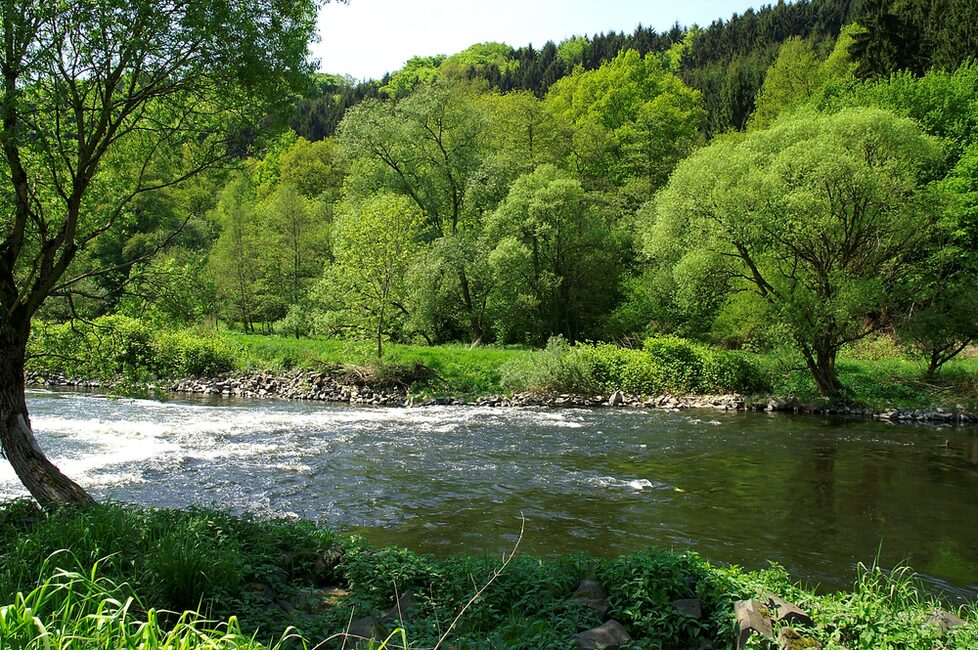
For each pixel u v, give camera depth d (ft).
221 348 113.29
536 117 191.42
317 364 109.91
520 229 149.59
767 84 202.28
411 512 41.45
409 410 90.07
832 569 32.86
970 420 85.35
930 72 143.02
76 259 38.19
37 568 20.93
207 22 29.55
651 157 203.92
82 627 15.02
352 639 20.36
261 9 32.14
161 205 65.05
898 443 68.03
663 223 96.17
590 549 34.88
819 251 92.48
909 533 38.86
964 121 132.87
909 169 92.02
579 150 197.57
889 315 96.53
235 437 66.28
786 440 68.95
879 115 89.25
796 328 89.40
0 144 29.50
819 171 85.81
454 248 141.38
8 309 31.71
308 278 167.43
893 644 20.48
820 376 94.32
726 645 21.34
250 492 45.50
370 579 25.75
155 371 40.47
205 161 36.40
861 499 46.11
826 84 163.94
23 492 43.50
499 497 45.24
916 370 103.91
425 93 150.71
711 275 96.84
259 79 32.53
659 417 84.94
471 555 33.12
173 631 14.78
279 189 246.06
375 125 149.69
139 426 70.69
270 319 166.40
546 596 24.08
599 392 101.45
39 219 32.89
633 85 226.17
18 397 31.91
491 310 153.28
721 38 364.58
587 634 21.12
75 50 29.81
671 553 27.40
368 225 108.37
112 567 22.18
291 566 26.81
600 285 157.38
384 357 110.01
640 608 23.03
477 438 68.08
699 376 102.06
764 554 34.83
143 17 28.84
